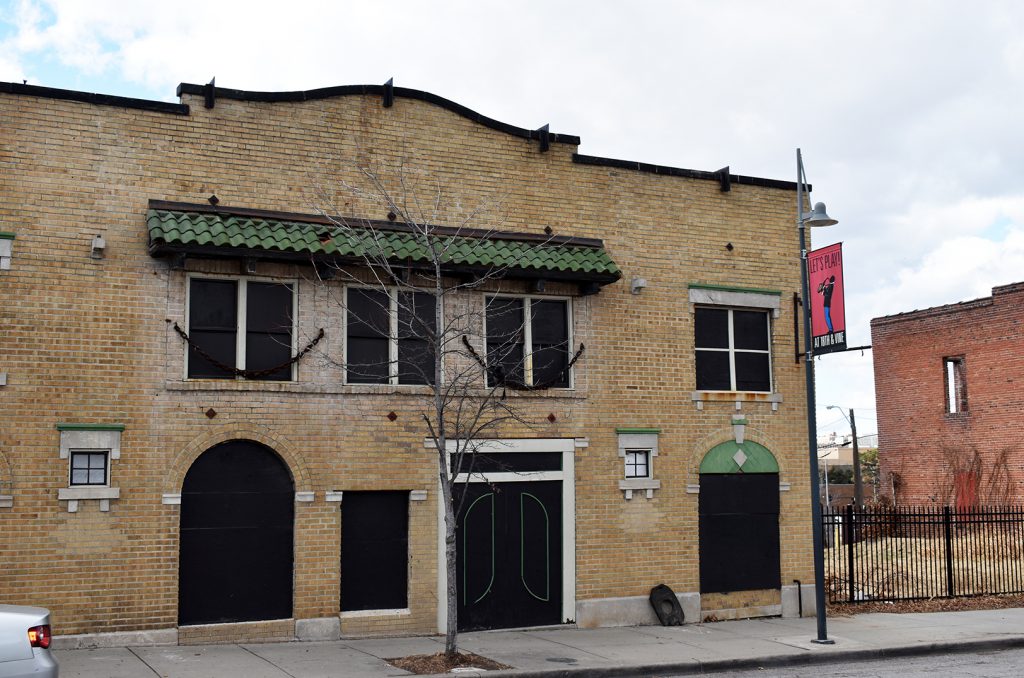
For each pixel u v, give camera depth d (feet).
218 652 42.27
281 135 48.06
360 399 48.21
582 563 52.85
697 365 58.03
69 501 41.88
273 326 47.16
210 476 45.29
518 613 51.26
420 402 49.57
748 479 58.39
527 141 54.13
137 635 42.68
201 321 45.91
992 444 108.37
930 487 115.44
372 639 47.03
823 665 45.93
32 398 41.81
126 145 44.70
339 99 49.55
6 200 42.16
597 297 54.90
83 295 43.14
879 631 53.67
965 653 49.85
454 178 52.01
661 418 55.83
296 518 46.34
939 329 116.06
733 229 59.41
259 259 45.93
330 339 47.96
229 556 45.32
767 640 49.93
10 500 40.93
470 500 50.60
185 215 44.42
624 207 56.34
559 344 53.83
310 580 46.29
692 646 47.62
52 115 43.37
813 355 51.34
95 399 42.88
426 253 47.73
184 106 45.91
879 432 123.44
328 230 47.09
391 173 50.44
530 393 52.34
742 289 59.00
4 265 41.83
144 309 44.19
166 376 44.29
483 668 40.55
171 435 44.09
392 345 49.57
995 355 108.78
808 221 51.06
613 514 53.93
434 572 49.14
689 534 55.83
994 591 68.64
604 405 54.34
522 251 51.03
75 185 43.47
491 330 52.29
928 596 66.03
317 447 47.01
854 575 67.62
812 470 50.31
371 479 48.06
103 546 42.39
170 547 43.55
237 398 45.57
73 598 41.70
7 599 40.57
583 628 52.37
